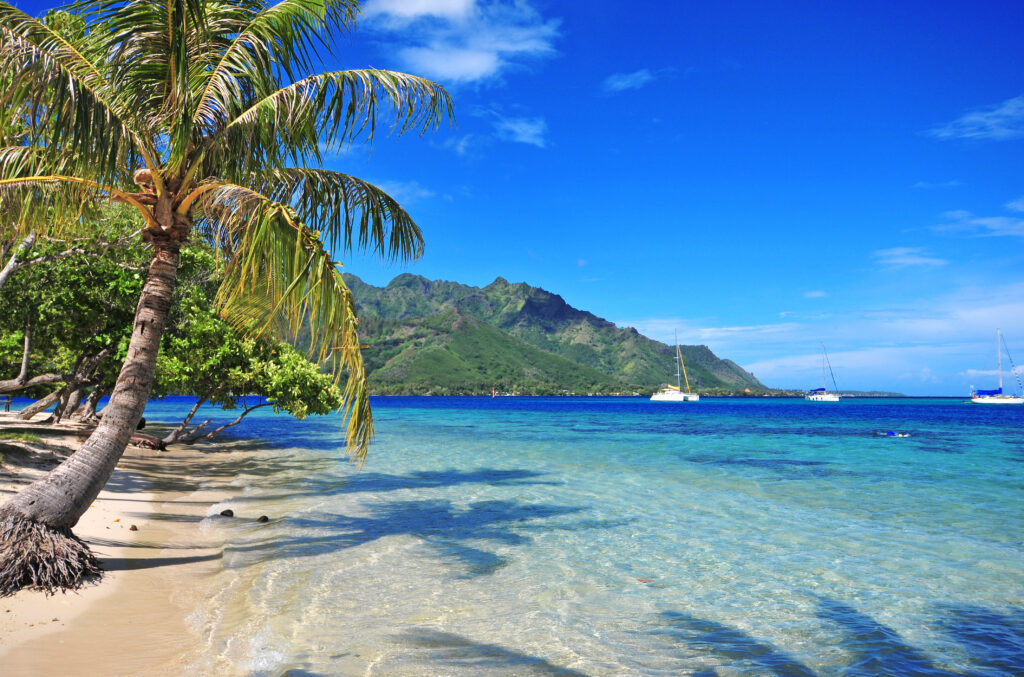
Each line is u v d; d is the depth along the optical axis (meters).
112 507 12.16
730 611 7.24
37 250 14.59
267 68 8.52
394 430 49.84
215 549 9.69
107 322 16.91
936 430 53.94
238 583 7.91
